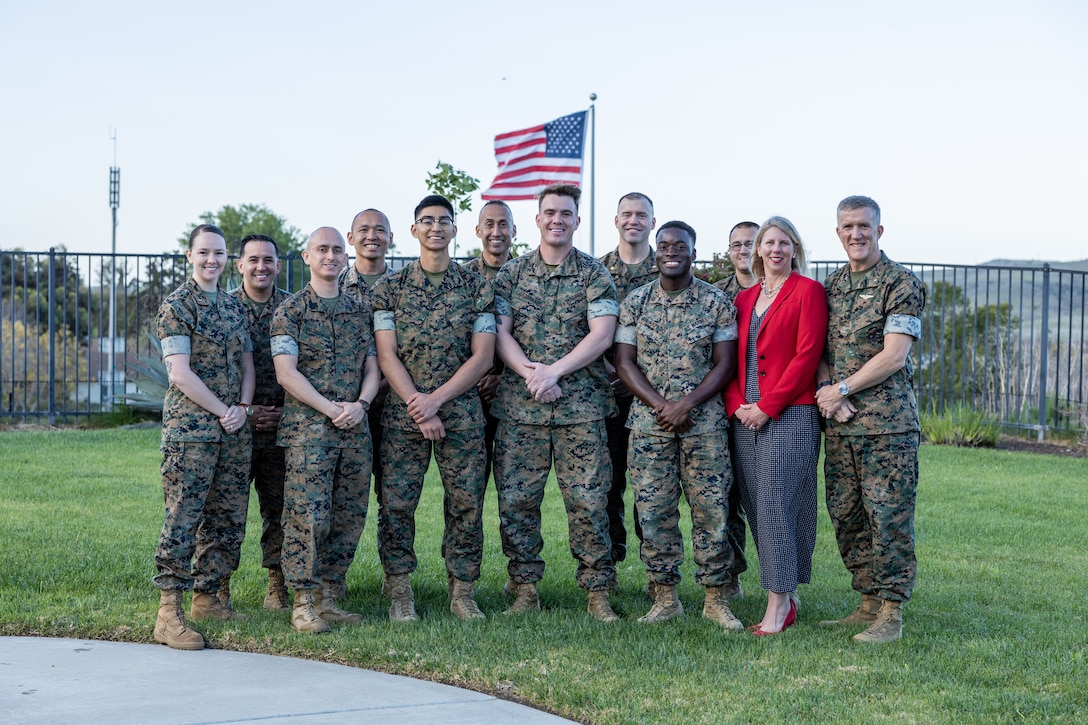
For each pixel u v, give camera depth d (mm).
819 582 6332
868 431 4926
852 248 4973
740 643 4816
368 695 4016
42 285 29125
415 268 5379
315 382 5090
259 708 3822
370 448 5289
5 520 7293
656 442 5234
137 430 12438
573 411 5336
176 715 3723
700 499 5172
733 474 5320
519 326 5461
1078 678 4301
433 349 5305
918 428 4977
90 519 7422
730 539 5820
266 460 5418
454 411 5316
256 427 5281
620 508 6105
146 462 10117
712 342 5273
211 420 4867
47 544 6574
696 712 3852
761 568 5141
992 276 25953
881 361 4867
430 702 3949
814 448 5109
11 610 5098
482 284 5426
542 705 3967
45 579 5734
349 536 5270
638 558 6957
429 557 6746
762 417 5047
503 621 5176
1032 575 6453
